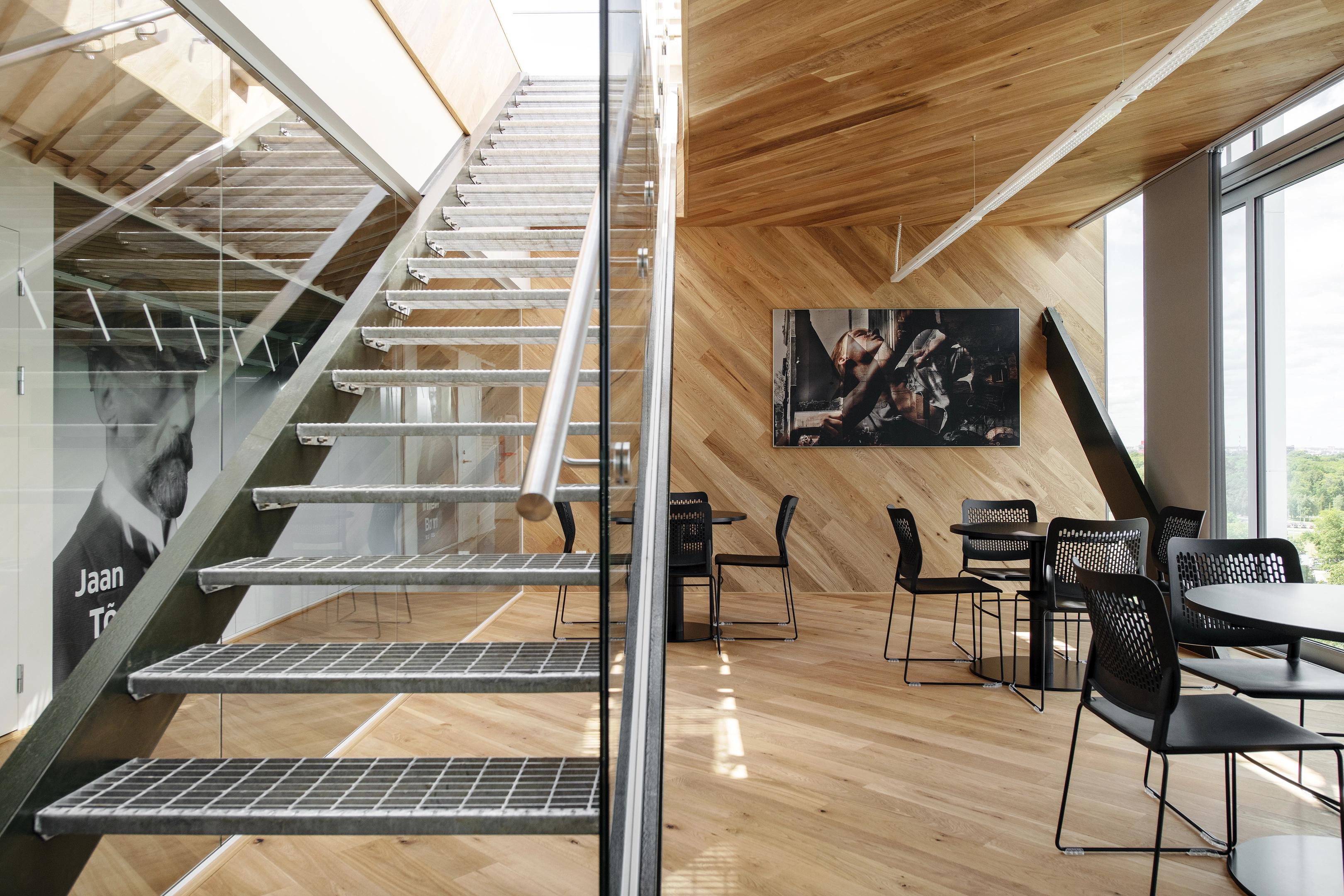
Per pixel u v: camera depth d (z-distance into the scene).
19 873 1.42
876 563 7.12
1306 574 4.59
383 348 3.23
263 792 1.55
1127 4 3.62
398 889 2.35
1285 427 4.77
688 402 7.27
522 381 2.75
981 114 4.82
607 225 1.39
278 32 3.08
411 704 4.14
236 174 2.96
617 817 1.36
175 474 2.61
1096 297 7.20
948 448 7.16
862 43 3.95
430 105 4.61
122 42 2.37
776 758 3.31
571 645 1.95
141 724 1.75
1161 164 5.66
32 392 2.07
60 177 2.16
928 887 2.32
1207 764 3.24
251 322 3.07
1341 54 4.11
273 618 2.79
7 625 1.98
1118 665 2.36
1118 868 2.42
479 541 5.83
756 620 6.04
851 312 7.20
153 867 2.14
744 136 5.12
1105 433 6.21
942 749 3.41
